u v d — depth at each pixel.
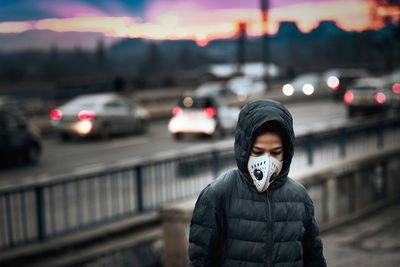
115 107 24.17
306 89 45.94
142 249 8.52
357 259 7.04
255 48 94.31
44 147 21.50
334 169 8.73
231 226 2.88
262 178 2.78
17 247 7.53
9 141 16.67
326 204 8.64
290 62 106.69
